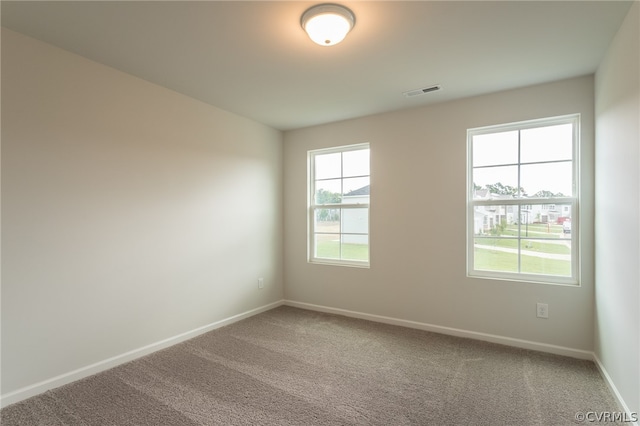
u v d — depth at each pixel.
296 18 1.86
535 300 2.79
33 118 2.08
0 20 1.88
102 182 2.43
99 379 2.29
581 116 2.62
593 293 2.57
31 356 2.07
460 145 3.12
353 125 3.74
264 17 1.85
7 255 1.98
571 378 2.30
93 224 2.38
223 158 3.44
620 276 1.96
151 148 2.76
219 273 3.38
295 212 4.20
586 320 2.61
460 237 3.12
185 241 3.04
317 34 1.88
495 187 3.04
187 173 3.06
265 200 4.00
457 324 3.14
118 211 2.53
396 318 3.46
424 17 1.84
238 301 3.61
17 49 2.02
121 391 2.13
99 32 2.01
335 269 3.87
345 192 3.91
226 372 2.40
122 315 2.55
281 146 4.28
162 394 2.10
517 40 2.08
